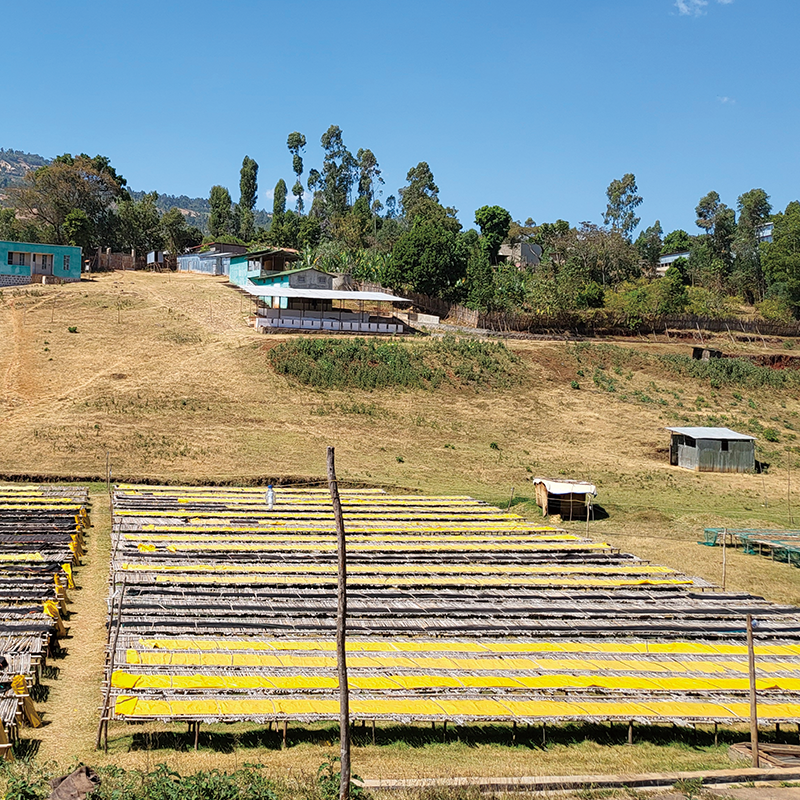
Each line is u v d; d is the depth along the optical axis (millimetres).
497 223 136625
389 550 39375
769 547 45750
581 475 60812
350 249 127000
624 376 80938
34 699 23469
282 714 21000
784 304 108562
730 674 25484
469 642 27094
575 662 25766
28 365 67250
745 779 19828
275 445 59938
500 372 77000
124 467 54188
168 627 26844
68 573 33594
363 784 18312
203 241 140750
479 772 20047
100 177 118375
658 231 170250
